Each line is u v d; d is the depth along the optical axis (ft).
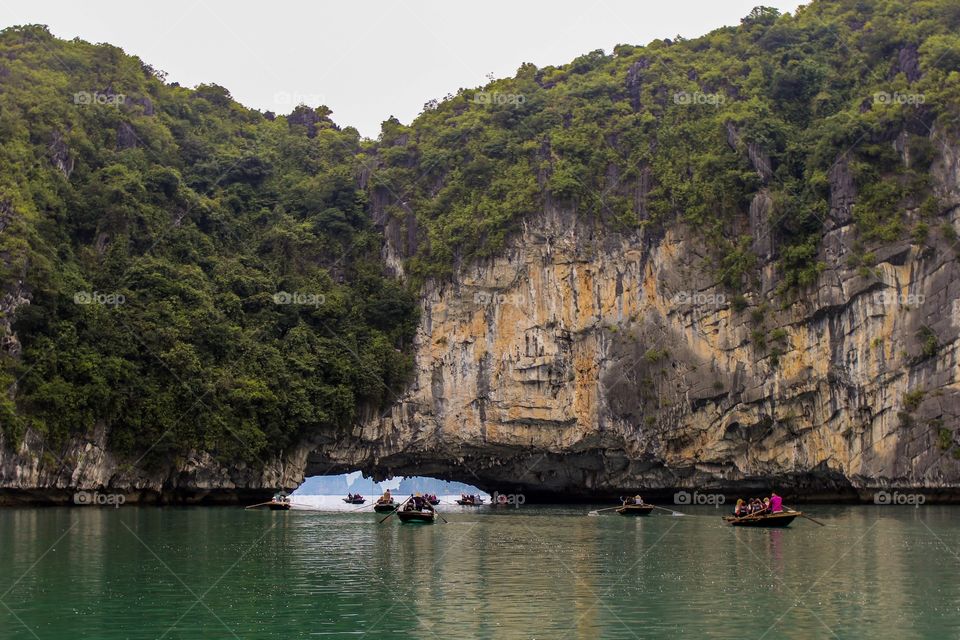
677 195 319.88
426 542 182.29
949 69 305.12
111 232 311.88
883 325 285.23
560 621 108.78
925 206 285.23
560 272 325.83
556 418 321.93
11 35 365.40
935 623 107.24
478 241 330.34
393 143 386.73
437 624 107.24
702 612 113.09
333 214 351.87
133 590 124.88
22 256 270.05
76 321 282.36
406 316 334.44
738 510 225.35
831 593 123.95
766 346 301.43
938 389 276.00
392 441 326.44
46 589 124.67
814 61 337.11
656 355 313.94
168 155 358.43
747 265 306.14
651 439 314.96
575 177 327.67
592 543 180.14
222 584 130.11
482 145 350.02
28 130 308.40
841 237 294.05
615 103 348.79
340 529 209.67
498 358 325.83
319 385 314.96
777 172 313.12
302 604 117.29
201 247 333.62
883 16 341.62
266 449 303.48
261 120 423.64
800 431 298.56
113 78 369.09
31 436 260.83
